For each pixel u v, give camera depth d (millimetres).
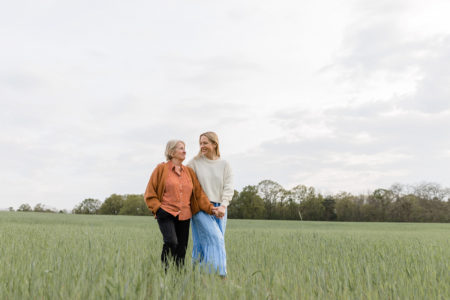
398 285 3389
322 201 76750
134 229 15320
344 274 3861
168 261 3986
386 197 74312
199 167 5004
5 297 2770
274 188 79062
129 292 2678
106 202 94062
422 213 71875
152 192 4633
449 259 5863
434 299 3074
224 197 4863
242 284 3312
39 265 3834
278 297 3021
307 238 10445
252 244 8211
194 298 2904
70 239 8195
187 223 4781
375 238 12227
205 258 4473
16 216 35531
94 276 3086
